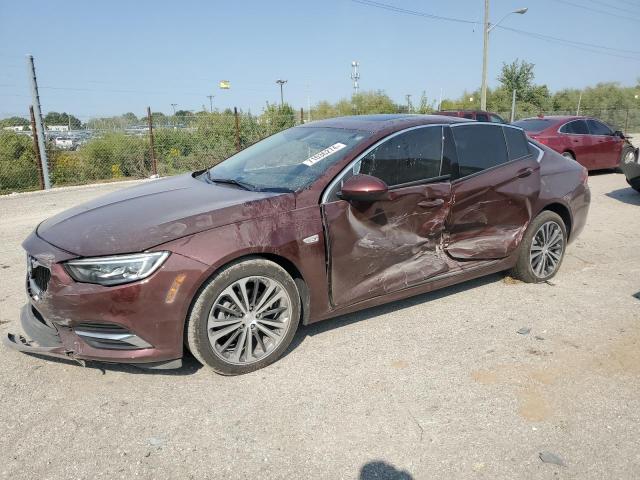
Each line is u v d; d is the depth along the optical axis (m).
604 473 2.42
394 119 4.08
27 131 12.99
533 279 4.84
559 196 4.79
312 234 3.33
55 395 3.02
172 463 2.47
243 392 3.05
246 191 3.54
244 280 3.12
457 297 4.56
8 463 2.46
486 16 25.00
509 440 2.65
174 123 16.38
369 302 3.72
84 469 2.43
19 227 7.49
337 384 3.14
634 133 36.81
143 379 3.19
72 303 2.85
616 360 3.46
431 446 2.60
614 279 5.04
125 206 3.42
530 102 43.53
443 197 3.92
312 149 3.86
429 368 3.34
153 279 2.85
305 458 2.51
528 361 3.44
